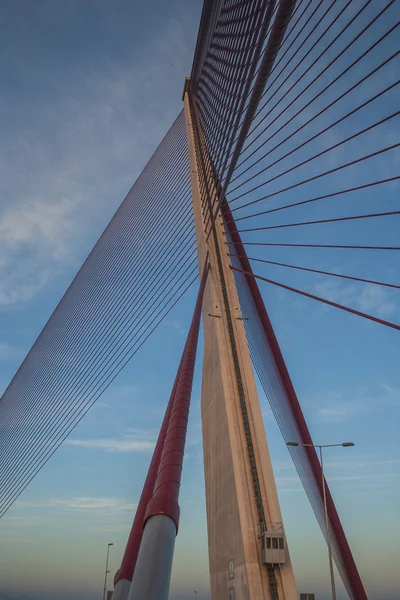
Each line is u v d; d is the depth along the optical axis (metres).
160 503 7.82
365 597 31.06
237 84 20.70
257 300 36.31
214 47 31.20
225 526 22.86
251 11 17.73
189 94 45.84
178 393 12.45
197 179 36.56
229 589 21.20
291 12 10.86
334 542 32.62
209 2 33.62
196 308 23.19
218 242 33.09
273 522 20.77
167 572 6.39
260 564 19.58
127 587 11.31
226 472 23.62
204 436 29.45
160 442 14.10
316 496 34.22
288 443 25.20
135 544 12.23
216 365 28.05
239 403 25.33
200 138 37.25
